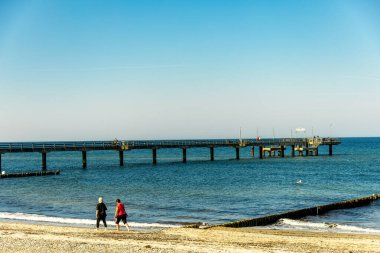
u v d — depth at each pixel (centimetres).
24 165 9925
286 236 2312
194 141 9438
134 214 3441
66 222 3020
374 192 4859
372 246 2052
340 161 9975
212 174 7006
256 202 4081
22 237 2205
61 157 14288
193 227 2642
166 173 7175
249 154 15475
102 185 5488
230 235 2314
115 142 7856
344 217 3175
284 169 7919
